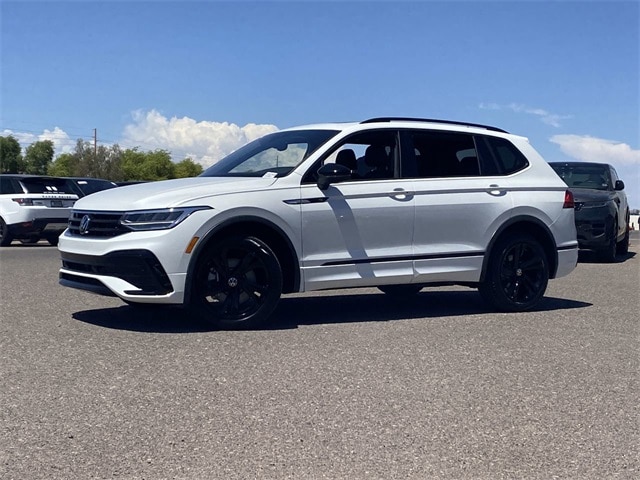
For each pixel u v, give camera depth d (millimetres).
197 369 5281
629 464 3701
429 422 4258
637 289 10086
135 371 5215
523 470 3607
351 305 8312
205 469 3555
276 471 3541
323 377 5125
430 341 6344
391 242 7262
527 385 5047
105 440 3912
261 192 6715
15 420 4199
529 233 8102
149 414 4320
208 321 6578
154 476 3471
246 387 4867
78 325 6801
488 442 3967
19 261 13367
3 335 6332
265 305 6691
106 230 6484
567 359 5801
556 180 8328
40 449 3781
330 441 3936
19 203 17328
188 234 6359
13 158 93625
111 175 85250
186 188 6617
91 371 5207
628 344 6379
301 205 6848
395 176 7398
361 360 5609
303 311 7844
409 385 4977
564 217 8258
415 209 7340
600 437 4074
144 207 6391
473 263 7672
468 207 7617
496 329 6957
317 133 7387
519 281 7965
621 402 4707
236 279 6625
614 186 14992
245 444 3877
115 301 8227
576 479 3514
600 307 8406
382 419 4289
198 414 4328
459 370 5391
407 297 9039
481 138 8008
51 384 4891
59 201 17797
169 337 6312
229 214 6523
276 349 5922
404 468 3604
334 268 7016
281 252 6891
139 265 6289
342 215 7012
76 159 86688
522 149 8266
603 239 14055
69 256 6727
